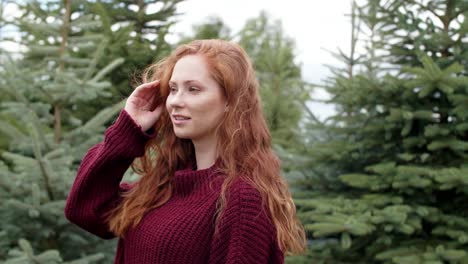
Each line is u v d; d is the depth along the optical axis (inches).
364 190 159.6
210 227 52.4
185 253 52.0
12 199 116.2
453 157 146.7
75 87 126.3
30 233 124.0
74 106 159.9
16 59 137.7
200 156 57.8
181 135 55.2
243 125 55.4
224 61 55.0
